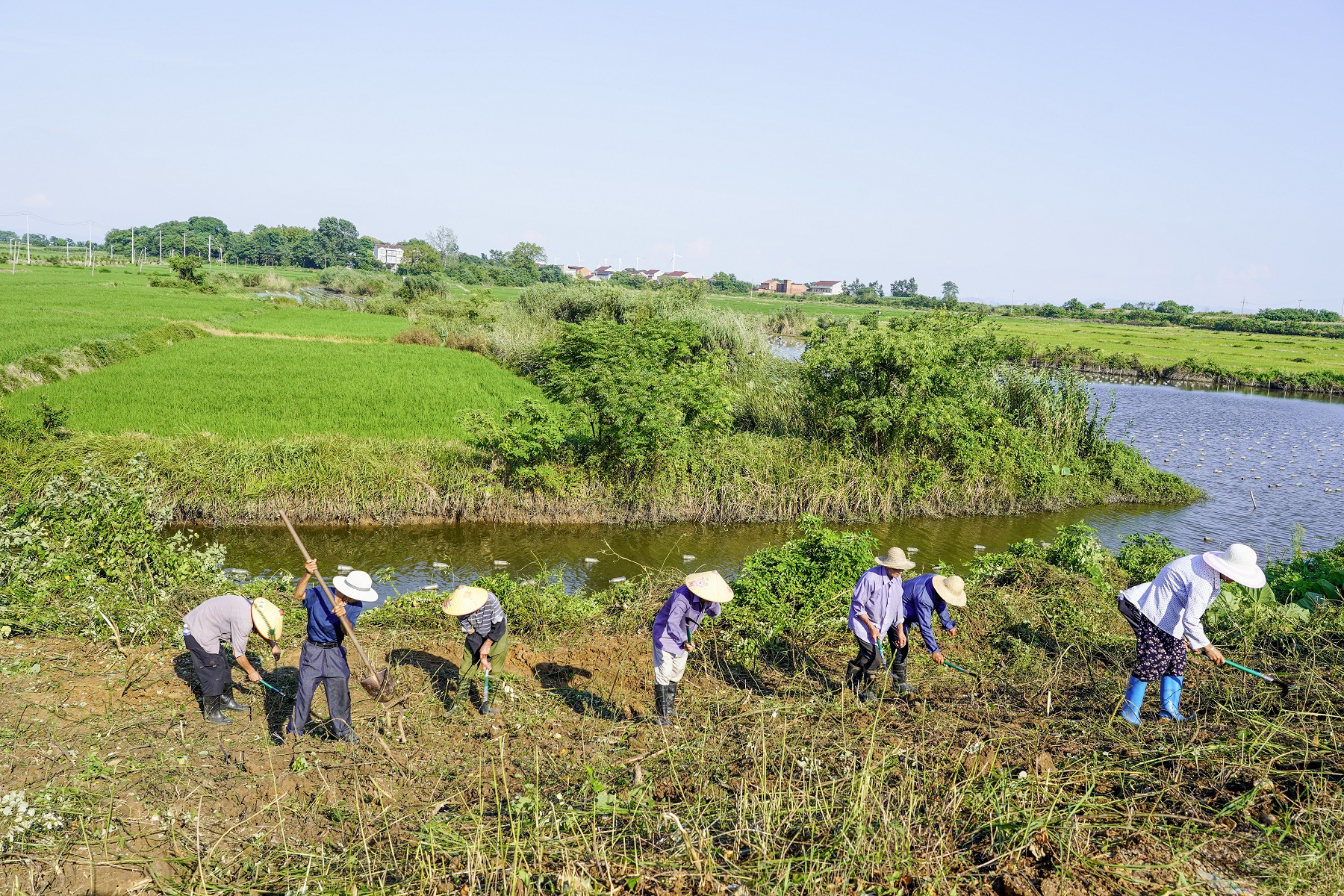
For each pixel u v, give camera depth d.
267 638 7.10
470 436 18.55
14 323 39.72
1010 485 20.08
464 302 70.19
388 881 5.11
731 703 7.80
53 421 17.33
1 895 4.77
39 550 9.86
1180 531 18.72
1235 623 9.16
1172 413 39.31
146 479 14.89
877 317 22.98
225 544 15.54
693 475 18.53
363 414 23.47
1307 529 18.92
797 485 18.75
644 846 5.30
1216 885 4.78
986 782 5.72
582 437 19.45
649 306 39.38
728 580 14.49
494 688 7.87
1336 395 51.03
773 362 32.44
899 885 4.87
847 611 9.92
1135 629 6.91
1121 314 133.25
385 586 13.60
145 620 8.84
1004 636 9.67
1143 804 5.60
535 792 5.69
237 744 6.79
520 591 10.92
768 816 5.30
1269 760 5.92
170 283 85.56
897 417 19.83
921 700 7.75
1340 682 7.29
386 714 7.39
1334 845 4.95
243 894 4.92
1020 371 24.64
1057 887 4.70
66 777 6.01
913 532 18.36
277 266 196.75
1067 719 7.02
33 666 7.82
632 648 9.39
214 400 24.48
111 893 4.91
